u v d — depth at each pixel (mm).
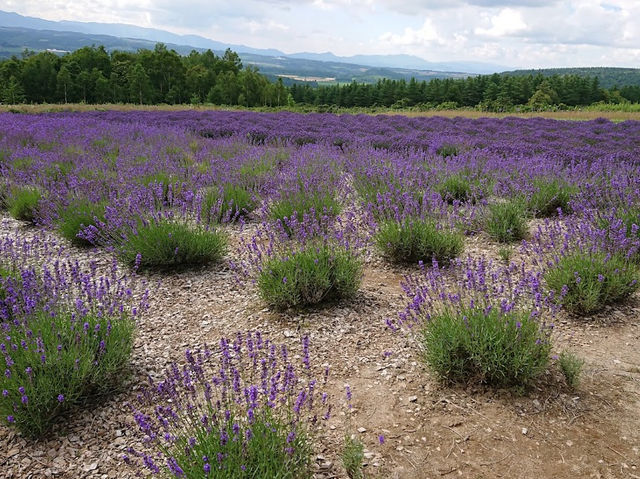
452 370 3617
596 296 4461
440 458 2852
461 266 5676
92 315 3859
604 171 9406
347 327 4461
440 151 14133
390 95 76938
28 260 5949
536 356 3508
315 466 2762
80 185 7957
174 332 4414
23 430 3033
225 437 2387
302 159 10617
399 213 6445
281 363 3830
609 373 3666
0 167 10570
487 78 78500
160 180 8688
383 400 3406
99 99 69500
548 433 3049
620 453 2859
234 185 8742
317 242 5262
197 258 6047
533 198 8180
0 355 3166
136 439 3018
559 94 71375
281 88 79250
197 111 36188
